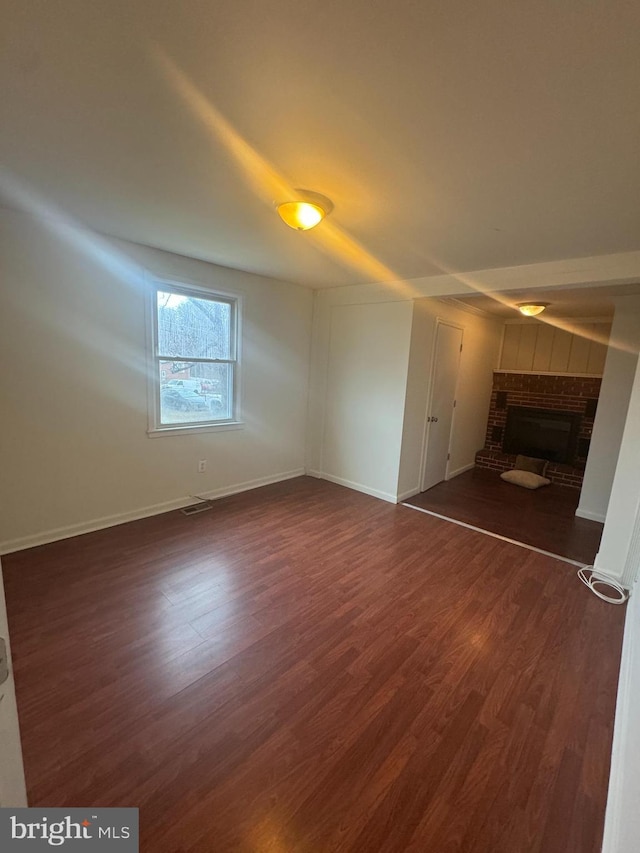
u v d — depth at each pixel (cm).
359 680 180
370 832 122
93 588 238
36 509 280
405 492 429
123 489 326
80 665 180
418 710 166
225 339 383
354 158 158
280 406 448
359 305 421
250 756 143
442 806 131
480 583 267
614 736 156
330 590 250
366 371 423
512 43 96
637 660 159
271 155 160
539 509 415
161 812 124
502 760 147
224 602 232
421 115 128
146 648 192
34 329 264
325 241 269
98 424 304
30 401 269
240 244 290
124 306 305
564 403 530
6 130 149
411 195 188
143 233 277
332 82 114
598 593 258
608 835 119
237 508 376
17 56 109
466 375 509
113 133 150
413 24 93
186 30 99
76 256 276
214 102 128
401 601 242
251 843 118
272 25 96
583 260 269
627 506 269
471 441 564
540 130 132
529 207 192
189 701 164
